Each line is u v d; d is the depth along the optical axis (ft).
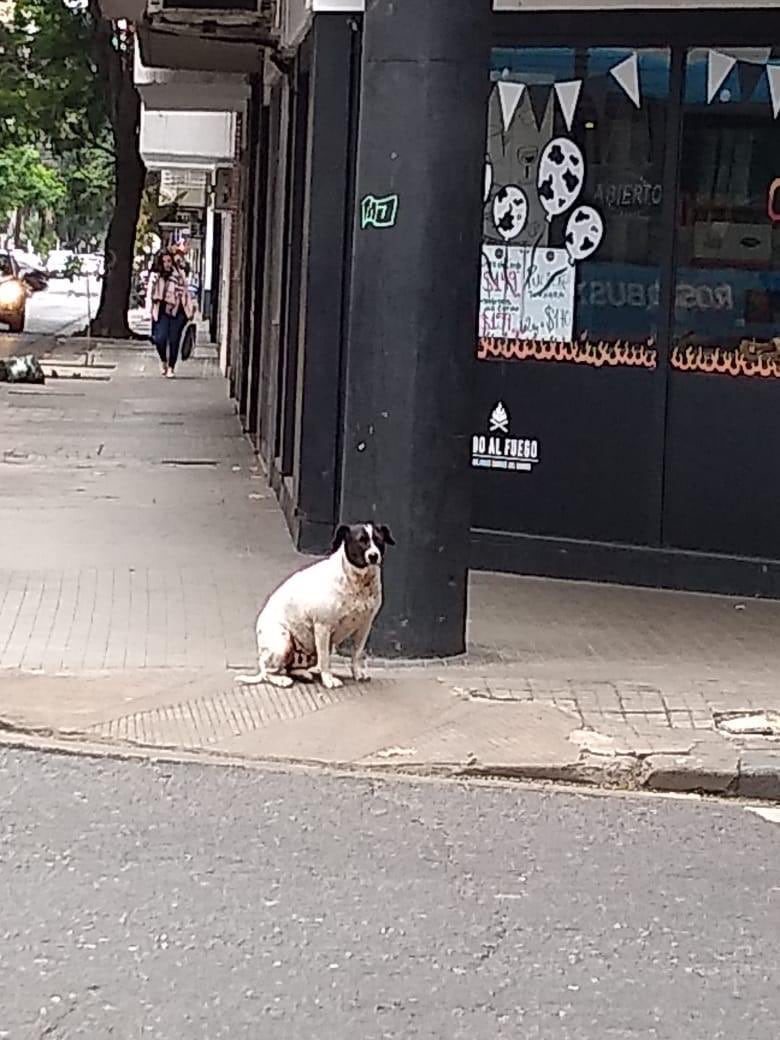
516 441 41.63
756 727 28.45
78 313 206.08
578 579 41.14
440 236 31.27
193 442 67.10
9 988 17.60
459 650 32.65
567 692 30.40
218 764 26.40
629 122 40.27
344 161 40.57
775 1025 17.49
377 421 31.76
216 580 39.01
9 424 71.26
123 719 27.94
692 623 36.81
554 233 41.06
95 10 127.24
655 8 39.65
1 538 43.37
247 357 71.61
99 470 57.26
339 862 22.08
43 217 276.00
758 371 39.47
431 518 31.94
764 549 39.65
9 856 21.77
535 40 40.86
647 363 40.37
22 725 27.48
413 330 31.40
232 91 74.49
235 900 20.45
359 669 30.48
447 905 20.63
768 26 38.86
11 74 141.38
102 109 140.97
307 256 41.39
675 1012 17.71
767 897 21.50
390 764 26.50
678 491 40.29
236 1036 16.61
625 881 21.90
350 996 17.70
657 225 40.14
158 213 192.03
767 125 39.17
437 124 31.04
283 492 48.83
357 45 40.32
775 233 39.22
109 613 35.42
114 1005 17.25
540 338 41.29
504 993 17.98
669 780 26.50
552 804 25.34
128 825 23.26
